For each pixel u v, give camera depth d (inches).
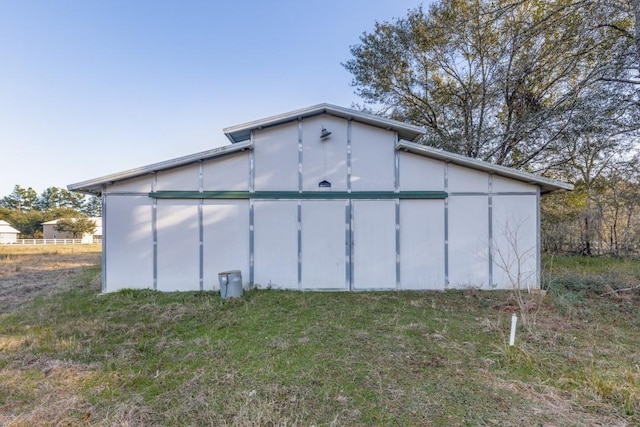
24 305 260.2
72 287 331.6
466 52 501.0
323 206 300.2
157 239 291.3
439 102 541.0
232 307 238.1
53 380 133.5
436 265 298.8
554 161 456.8
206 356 154.5
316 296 271.4
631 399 110.8
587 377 129.4
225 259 295.3
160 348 165.6
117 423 102.6
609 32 279.4
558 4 323.9
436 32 492.1
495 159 478.9
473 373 135.2
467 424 100.8
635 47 261.7
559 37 312.8
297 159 301.3
